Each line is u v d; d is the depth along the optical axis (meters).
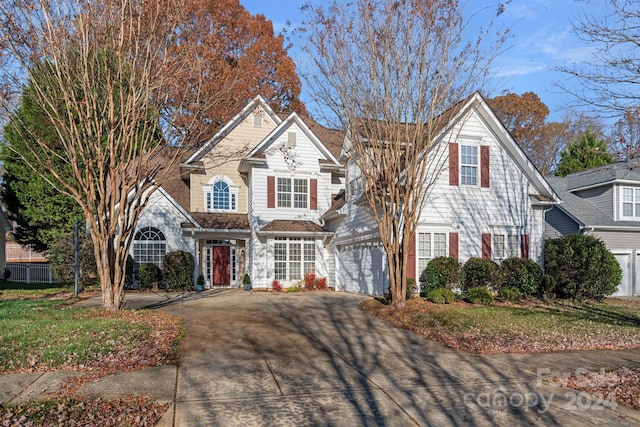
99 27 11.88
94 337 9.15
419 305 14.40
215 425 5.34
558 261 18.47
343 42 13.72
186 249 21.64
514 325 11.72
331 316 13.20
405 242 13.83
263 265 21.81
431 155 17.48
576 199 24.25
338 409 5.93
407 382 7.12
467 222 18.09
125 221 12.59
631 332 11.23
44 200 23.50
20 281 25.58
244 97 20.20
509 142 18.53
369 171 14.25
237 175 23.81
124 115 12.22
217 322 11.86
